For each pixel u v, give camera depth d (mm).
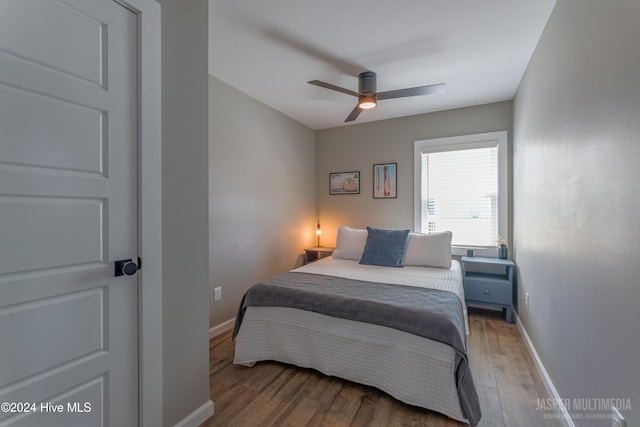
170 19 1379
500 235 3236
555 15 1713
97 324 1125
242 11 1782
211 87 2643
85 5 1072
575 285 1390
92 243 1109
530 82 2342
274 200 3490
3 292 894
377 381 1781
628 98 954
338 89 2422
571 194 1449
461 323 1762
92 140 1104
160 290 1333
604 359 1109
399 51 2248
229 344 2506
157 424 1313
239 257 2963
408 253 3086
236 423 1557
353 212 4109
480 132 3348
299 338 2037
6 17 891
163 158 1355
